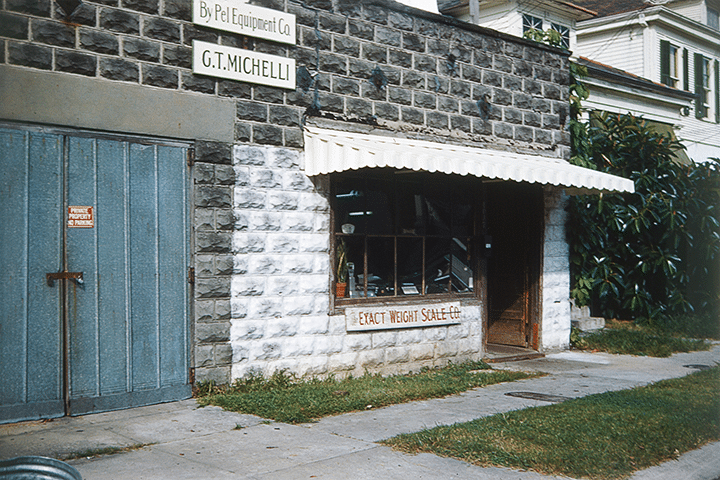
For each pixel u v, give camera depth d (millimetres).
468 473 4648
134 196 6605
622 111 16250
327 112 7984
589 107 15289
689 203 13703
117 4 6480
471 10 13891
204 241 7023
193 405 6664
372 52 8414
